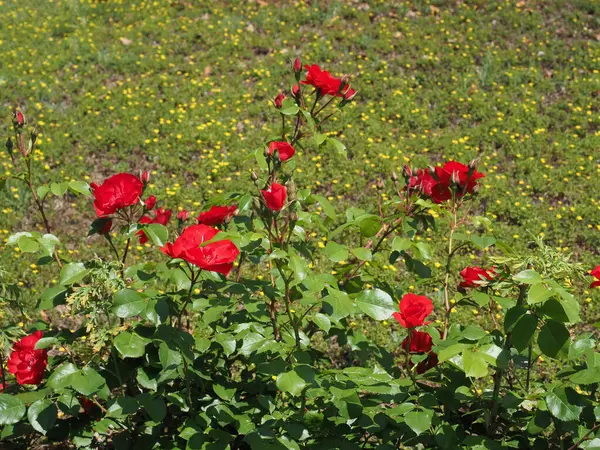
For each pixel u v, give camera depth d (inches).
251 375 123.3
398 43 413.1
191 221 260.5
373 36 426.3
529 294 88.4
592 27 430.0
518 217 268.4
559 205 276.5
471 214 272.7
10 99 358.0
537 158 311.9
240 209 116.6
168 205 271.0
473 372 89.8
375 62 394.3
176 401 106.0
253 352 109.7
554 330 94.5
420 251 118.5
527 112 342.3
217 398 114.4
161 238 111.9
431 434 103.0
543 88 368.5
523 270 93.4
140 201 117.3
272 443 99.3
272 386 114.1
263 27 438.9
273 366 96.9
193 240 96.3
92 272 104.0
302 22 444.1
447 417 111.1
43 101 358.3
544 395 96.0
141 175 117.0
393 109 346.0
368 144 315.6
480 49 408.8
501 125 335.6
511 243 250.5
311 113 132.6
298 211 119.0
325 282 104.0
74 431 112.4
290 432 100.6
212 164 298.2
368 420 101.7
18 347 109.9
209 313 108.3
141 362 112.4
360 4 461.4
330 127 329.4
